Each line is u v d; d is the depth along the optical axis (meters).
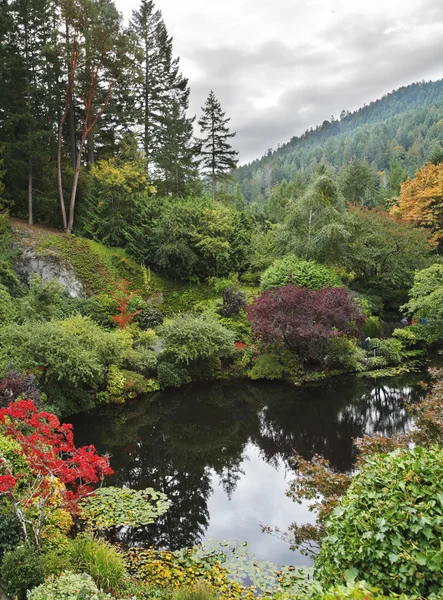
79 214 22.88
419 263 25.05
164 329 16.17
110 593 4.41
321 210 22.72
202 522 7.10
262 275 21.55
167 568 5.70
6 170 18.03
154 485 8.52
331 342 16.70
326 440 10.86
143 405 13.58
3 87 19.28
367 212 26.92
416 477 3.07
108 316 18.38
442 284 18.81
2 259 16.56
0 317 13.16
